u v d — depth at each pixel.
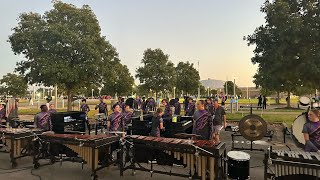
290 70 12.81
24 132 7.62
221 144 5.77
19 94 40.56
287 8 12.09
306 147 5.78
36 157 7.63
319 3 11.94
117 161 7.14
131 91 41.56
